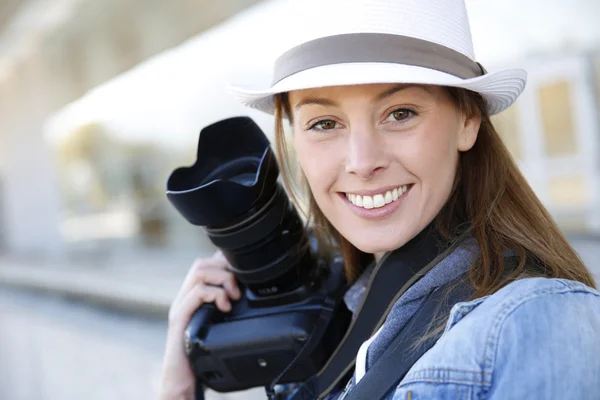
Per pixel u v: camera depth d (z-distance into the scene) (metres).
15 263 11.58
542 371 0.65
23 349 5.07
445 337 0.74
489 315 0.70
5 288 8.71
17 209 14.39
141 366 4.09
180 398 1.14
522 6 5.80
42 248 13.38
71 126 12.45
